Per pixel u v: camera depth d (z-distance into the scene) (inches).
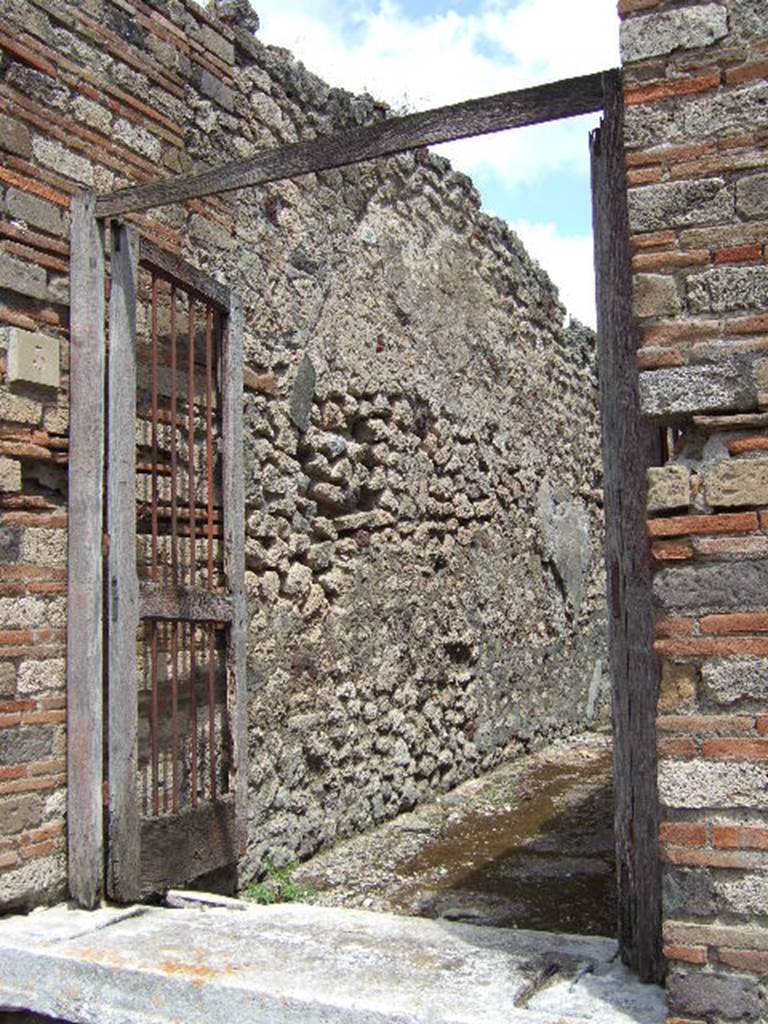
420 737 273.7
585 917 184.5
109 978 130.2
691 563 111.0
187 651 185.2
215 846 176.1
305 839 221.9
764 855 106.6
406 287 281.1
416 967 127.6
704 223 112.3
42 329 163.2
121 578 160.1
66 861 158.6
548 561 373.1
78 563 161.3
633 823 126.5
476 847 233.6
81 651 159.8
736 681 108.3
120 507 161.0
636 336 131.0
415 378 281.9
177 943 139.0
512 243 354.0
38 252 162.6
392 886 205.8
